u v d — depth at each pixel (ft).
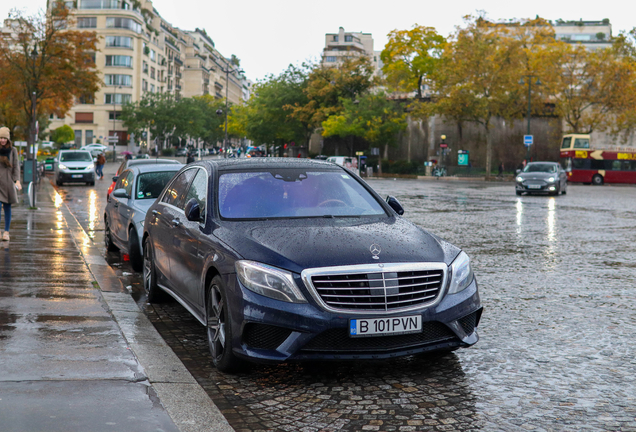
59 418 12.23
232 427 12.73
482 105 185.06
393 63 232.73
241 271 15.60
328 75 231.50
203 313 17.98
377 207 19.65
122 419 12.34
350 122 217.36
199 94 475.72
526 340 19.61
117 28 325.01
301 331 14.90
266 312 15.06
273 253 15.65
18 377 14.38
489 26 188.96
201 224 18.76
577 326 21.34
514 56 185.16
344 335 15.11
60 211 56.75
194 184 21.50
